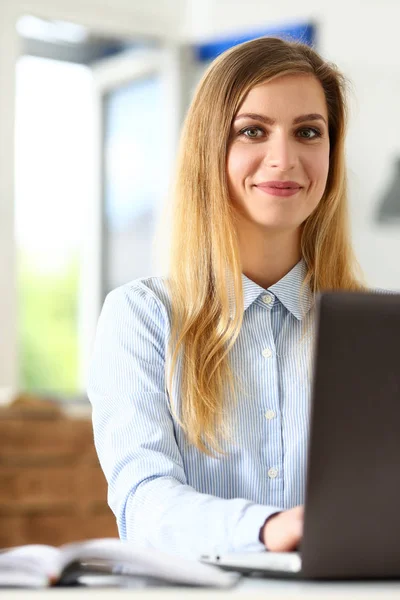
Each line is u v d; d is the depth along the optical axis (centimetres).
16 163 579
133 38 612
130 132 631
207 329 206
